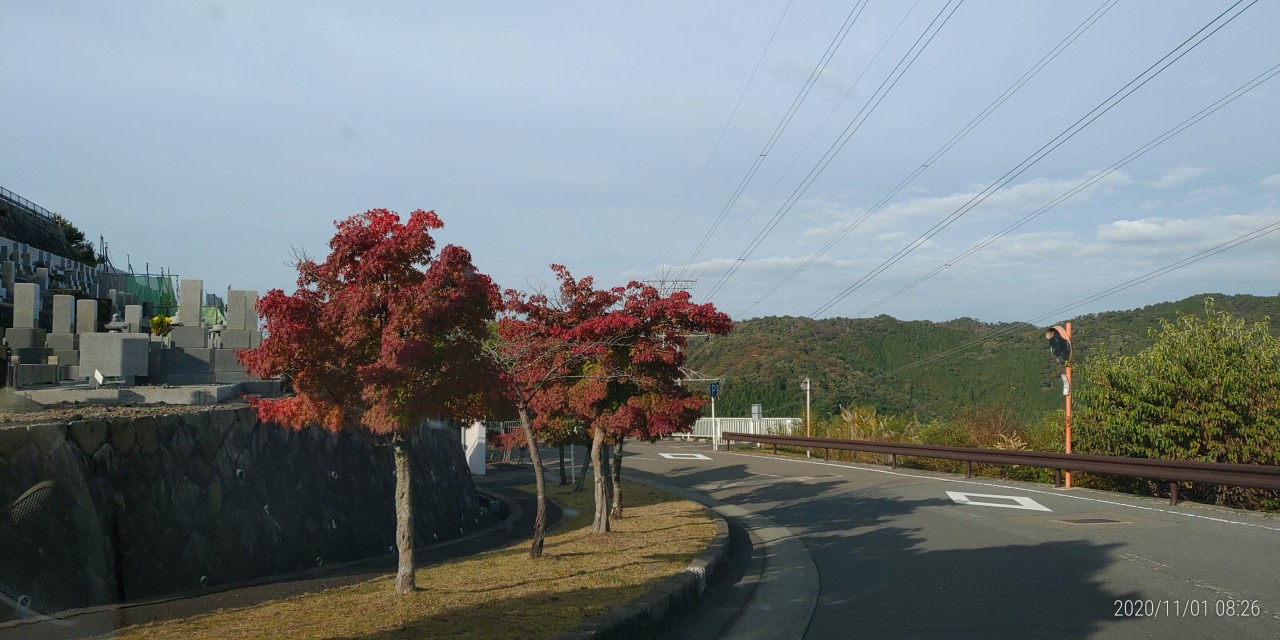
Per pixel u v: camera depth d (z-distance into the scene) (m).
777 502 18.83
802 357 61.59
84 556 7.62
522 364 12.54
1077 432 19.69
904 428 30.59
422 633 6.56
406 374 7.23
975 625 7.41
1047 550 10.79
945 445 25.12
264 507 10.23
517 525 16.38
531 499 21.03
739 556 12.13
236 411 10.28
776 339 67.06
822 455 33.50
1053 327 19.12
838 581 9.83
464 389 7.77
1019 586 8.86
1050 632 7.09
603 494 13.11
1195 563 9.62
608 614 7.07
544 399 12.96
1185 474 14.68
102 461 8.10
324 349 7.41
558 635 6.35
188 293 16.36
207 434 9.66
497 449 33.78
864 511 16.08
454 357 7.72
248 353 7.50
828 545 12.53
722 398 54.44
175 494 8.95
